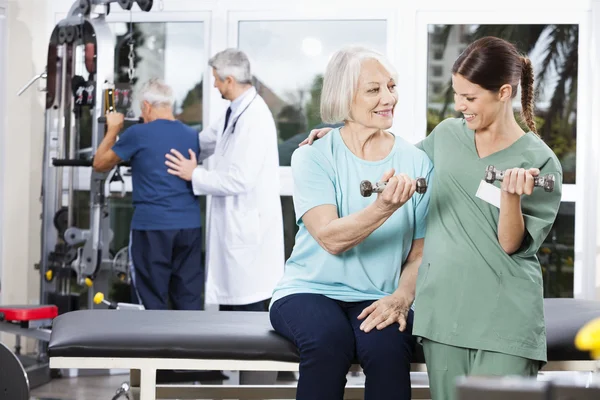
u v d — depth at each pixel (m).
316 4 6.02
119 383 5.40
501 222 2.56
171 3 6.11
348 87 2.85
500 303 2.62
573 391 1.40
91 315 3.32
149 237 5.21
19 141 6.16
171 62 6.15
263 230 5.19
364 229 2.69
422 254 2.92
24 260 6.18
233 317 3.31
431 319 2.68
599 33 5.85
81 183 6.25
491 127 2.69
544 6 5.89
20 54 6.16
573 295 5.93
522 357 2.60
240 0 6.07
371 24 6.01
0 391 3.06
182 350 2.86
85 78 5.67
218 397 3.57
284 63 6.08
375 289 2.90
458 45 5.97
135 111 6.19
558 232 5.94
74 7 5.49
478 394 1.40
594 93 5.88
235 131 5.12
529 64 2.75
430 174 2.90
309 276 2.92
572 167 5.93
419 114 6.00
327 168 2.88
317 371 2.65
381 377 2.64
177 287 5.32
